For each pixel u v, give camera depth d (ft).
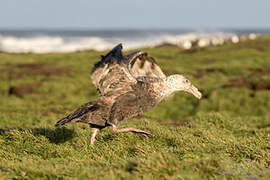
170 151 36.35
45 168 29.22
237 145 38.96
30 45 554.46
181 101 108.88
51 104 102.27
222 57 230.68
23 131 43.50
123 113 32.53
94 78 34.42
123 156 36.42
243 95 113.60
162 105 104.83
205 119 62.03
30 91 126.72
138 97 32.53
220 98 111.14
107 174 27.27
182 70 146.82
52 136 43.52
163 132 44.37
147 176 26.71
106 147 38.81
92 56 242.37
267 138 45.62
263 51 249.14
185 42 339.16
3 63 201.57
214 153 35.14
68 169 29.12
